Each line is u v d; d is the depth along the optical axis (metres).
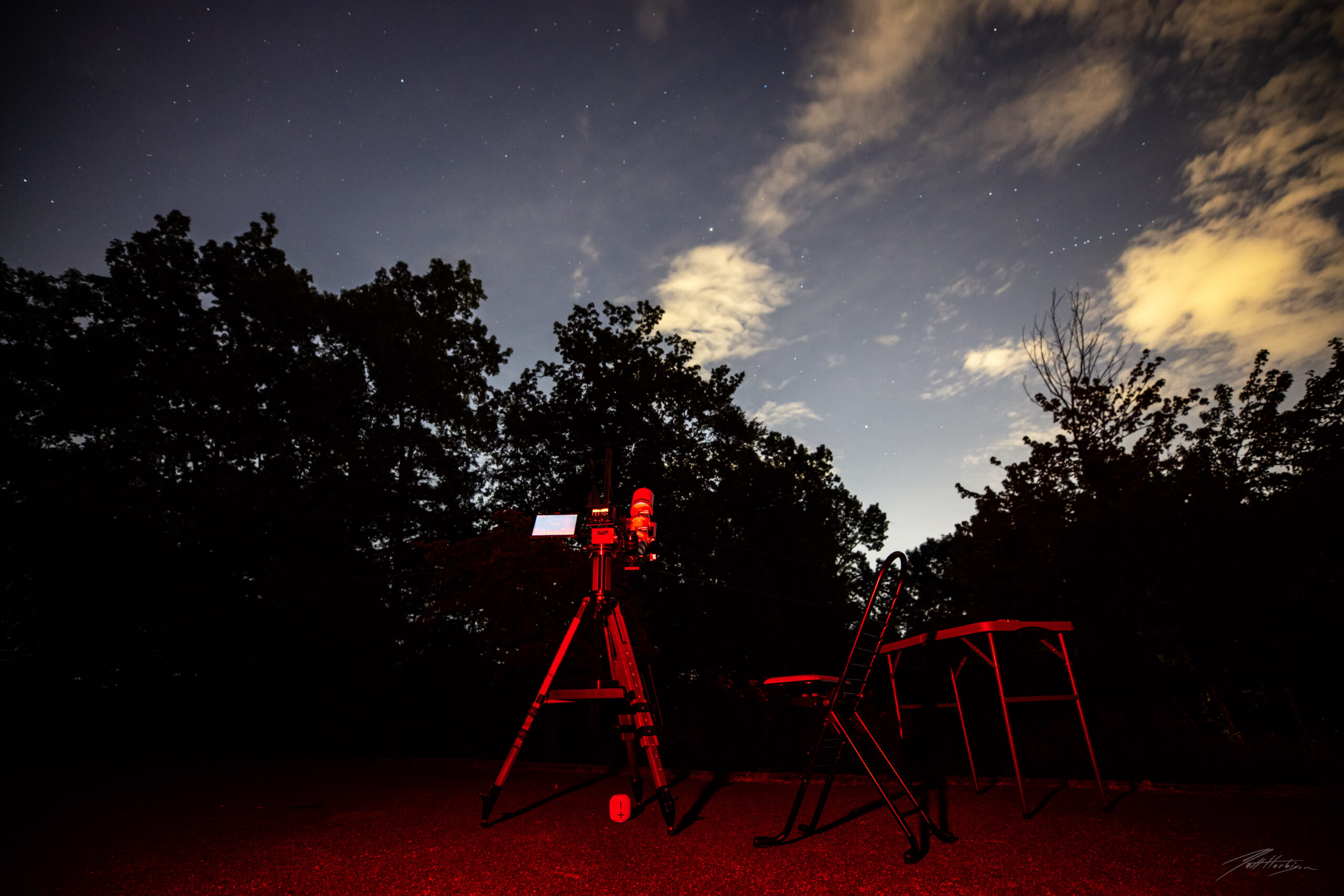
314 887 2.39
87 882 2.54
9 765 7.11
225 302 18.70
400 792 4.42
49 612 14.03
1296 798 3.21
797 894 2.14
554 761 9.02
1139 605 6.81
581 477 21.52
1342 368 6.85
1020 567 8.71
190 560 15.37
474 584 10.12
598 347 24.14
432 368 21.23
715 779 4.56
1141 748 4.59
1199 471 7.12
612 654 3.38
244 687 14.62
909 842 2.63
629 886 2.27
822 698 2.93
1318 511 6.00
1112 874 2.17
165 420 17.30
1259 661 5.80
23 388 15.80
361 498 18.89
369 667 15.71
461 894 2.26
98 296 17.55
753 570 23.53
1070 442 9.48
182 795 4.64
